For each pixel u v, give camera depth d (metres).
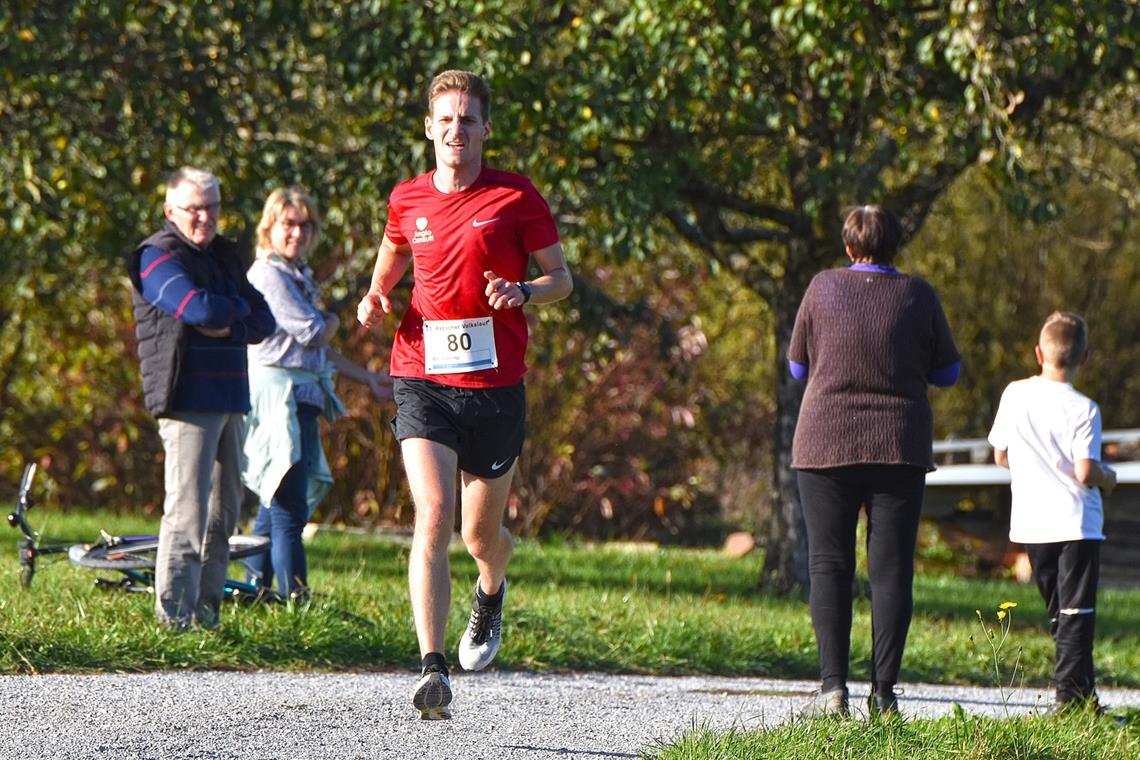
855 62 37.28
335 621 24.97
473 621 19.55
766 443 78.31
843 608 19.83
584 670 26.86
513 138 39.16
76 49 41.34
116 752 15.98
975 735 18.17
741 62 39.66
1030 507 23.62
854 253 20.70
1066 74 42.50
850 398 19.75
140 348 23.58
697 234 45.34
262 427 26.75
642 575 46.34
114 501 70.50
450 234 17.64
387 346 65.88
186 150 44.59
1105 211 87.31
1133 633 43.50
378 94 43.16
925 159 48.78
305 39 40.69
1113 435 66.19
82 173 43.12
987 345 90.12
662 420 71.44
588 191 43.50
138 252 23.39
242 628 23.67
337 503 68.75
